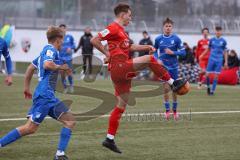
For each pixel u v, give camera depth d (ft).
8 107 113.70
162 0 255.91
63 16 241.96
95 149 70.95
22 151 68.64
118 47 69.72
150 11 250.37
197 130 87.25
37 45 221.05
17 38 218.59
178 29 251.80
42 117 60.34
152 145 74.23
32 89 148.56
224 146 74.02
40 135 79.82
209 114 107.45
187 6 261.85
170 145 74.33
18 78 191.01
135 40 232.53
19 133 60.95
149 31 238.68
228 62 196.03
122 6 70.49
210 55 153.58
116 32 69.41
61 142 61.67
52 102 60.49
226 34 245.86
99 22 244.42
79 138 78.59
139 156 67.15
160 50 105.50
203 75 171.73
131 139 78.48
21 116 99.96
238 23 257.55
